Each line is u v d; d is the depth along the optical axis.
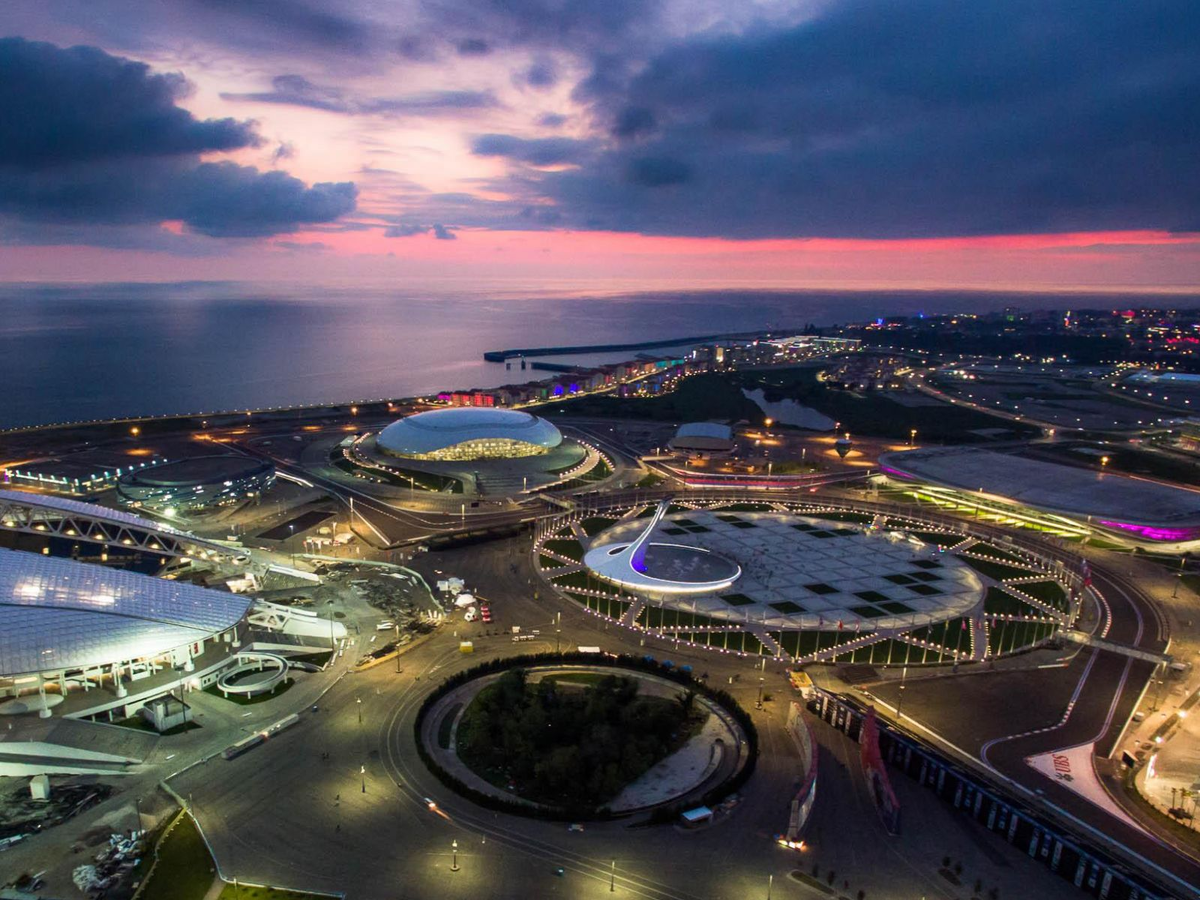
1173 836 116.06
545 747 132.00
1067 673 168.88
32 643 135.00
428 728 141.38
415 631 181.00
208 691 151.75
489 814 117.44
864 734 132.12
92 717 138.00
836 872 107.56
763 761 133.25
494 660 165.62
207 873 103.69
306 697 150.50
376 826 114.00
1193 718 151.12
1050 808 121.94
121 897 99.06
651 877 105.56
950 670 169.25
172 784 122.50
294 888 101.38
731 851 111.00
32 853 106.62
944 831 117.25
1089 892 105.38
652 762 131.25
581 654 169.25
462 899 100.56
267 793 120.94
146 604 153.12
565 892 102.38
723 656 174.00
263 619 178.88
